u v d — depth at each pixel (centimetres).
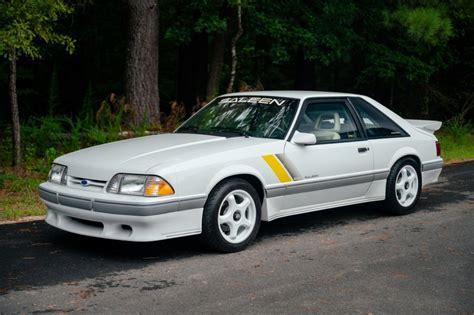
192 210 579
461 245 650
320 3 1661
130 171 570
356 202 739
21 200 856
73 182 605
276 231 704
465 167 1255
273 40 1619
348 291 503
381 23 1700
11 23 950
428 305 475
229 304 470
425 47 1792
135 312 452
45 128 1188
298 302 476
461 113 2033
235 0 1379
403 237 680
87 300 476
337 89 2209
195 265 568
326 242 656
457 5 1712
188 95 1962
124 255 599
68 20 1806
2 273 539
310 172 673
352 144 719
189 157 589
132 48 1357
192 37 1783
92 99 1909
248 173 617
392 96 2005
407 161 787
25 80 2077
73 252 607
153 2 1363
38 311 452
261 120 689
